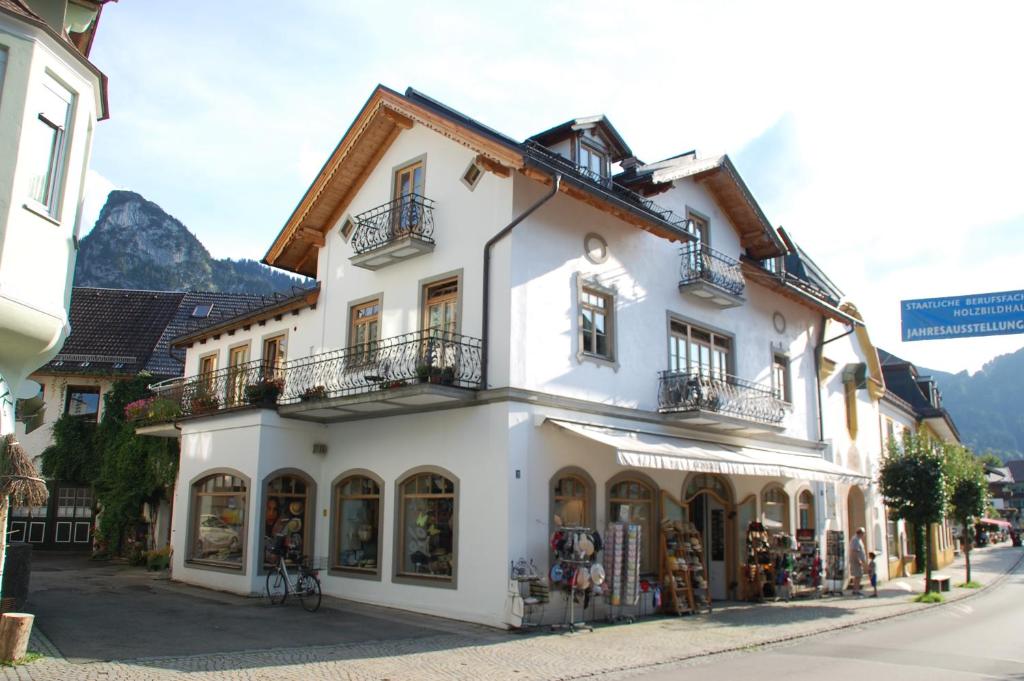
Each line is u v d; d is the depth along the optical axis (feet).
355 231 58.75
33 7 39.29
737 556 63.05
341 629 42.06
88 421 90.89
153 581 61.46
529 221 49.03
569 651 37.96
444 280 51.70
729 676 33.24
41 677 28.35
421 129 55.83
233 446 57.93
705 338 63.10
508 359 46.29
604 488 51.08
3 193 32.42
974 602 66.80
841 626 49.98
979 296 55.16
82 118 37.24
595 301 53.31
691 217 64.59
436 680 31.04
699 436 60.13
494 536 44.96
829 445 78.02
